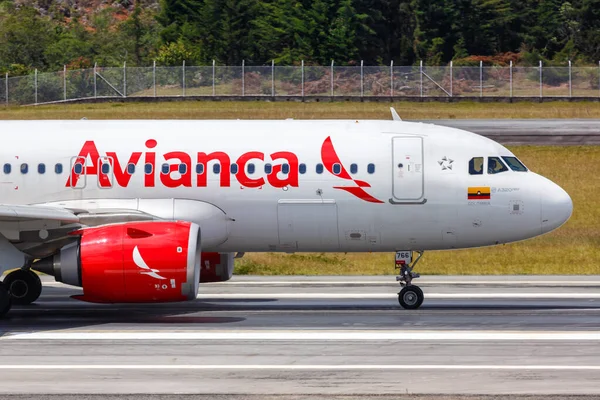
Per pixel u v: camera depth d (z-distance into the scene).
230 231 87.75
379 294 98.75
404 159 87.12
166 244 79.44
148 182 87.44
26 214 77.19
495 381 59.78
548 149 197.75
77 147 88.94
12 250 82.00
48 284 106.50
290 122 90.50
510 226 86.94
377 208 86.69
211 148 88.00
